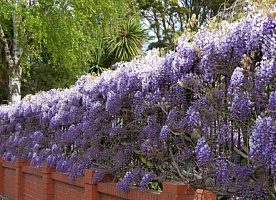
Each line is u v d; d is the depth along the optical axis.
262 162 2.90
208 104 3.45
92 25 14.23
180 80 3.84
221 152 3.46
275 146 2.84
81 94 5.78
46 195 6.57
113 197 4.91
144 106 4.32
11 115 8.38
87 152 5.34
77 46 13.81
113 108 4.77
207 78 3.49
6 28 14.07
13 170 8.59
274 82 2.95
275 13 3.02
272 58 2.94
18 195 7.90
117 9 15.27
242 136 3.51
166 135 3.89
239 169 3.16
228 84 3.35
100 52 17.05
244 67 3.06
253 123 3.14
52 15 13.70
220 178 3.29
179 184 3.74
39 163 6.92
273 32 2.97
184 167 3.91
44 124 6.94
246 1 4.72
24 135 7.87
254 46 3.07
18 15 12.98
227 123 3.33
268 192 3.01
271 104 2.88
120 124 4.90
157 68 4.23
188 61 3.75
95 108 5.21
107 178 5.25
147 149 4.19
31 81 17.91
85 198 5.30
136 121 4.61
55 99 6.61
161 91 4.15
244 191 3.13
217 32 3.49
